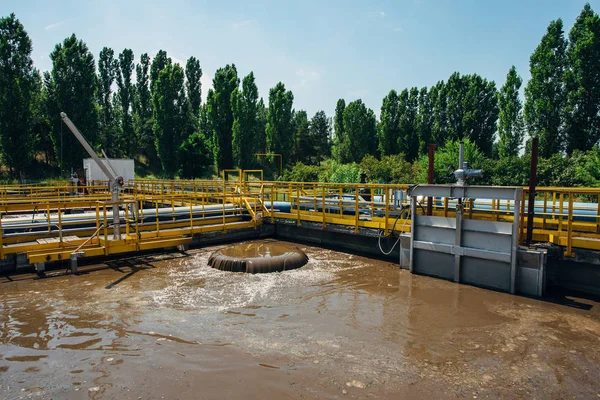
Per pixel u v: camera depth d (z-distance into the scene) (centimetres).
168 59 6241
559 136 3612
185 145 5288
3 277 902
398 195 1181
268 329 623
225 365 508
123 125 6209
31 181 4022
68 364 510
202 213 1362
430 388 461
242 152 5438
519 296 792
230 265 972
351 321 660
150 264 1030
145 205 2108
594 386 469
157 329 618
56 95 4194
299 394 446
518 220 792
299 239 1391
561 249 818
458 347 567
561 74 3559
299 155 7731
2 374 486
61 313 684
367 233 1139
